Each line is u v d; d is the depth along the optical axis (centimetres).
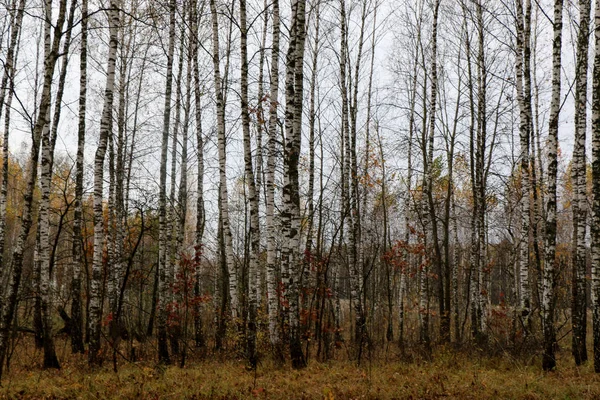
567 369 1150
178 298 1634
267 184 1380
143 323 1895
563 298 2234
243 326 1512
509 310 1780
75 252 1616
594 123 1062
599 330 1050
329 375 1088
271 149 1388
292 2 1262
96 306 1228
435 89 1903
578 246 1199
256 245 1433
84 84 1466
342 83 1959
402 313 2098
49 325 1280
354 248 1825
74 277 1605
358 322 1745
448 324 1692
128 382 1010
